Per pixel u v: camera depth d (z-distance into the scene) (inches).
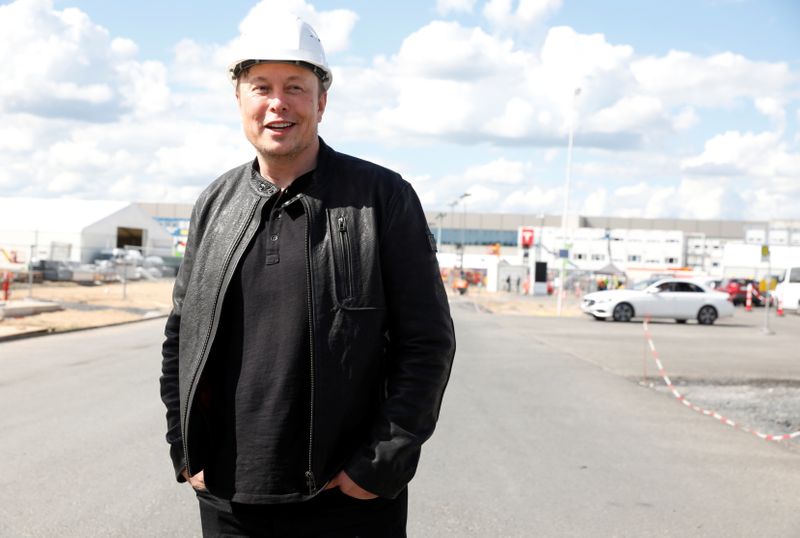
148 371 446.3
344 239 79.1
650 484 230.8
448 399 376.8
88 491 209.0
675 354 652.7
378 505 80.0
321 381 76.1
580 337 810.8
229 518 79.9
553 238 3577.8
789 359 629.9
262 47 80.0
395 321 79.9
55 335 655.1
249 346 78.4
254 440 77.1
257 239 80.1
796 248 2274.9
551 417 337.4
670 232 3609.7
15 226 2225.6
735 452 279.4
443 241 5103.3
